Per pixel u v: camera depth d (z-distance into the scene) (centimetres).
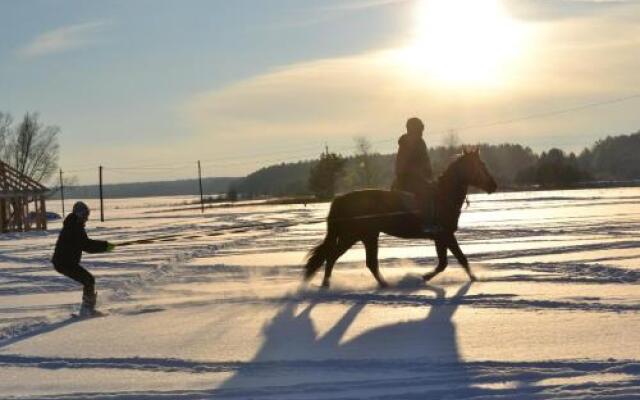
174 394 759
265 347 945
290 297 1327
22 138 9000
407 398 719
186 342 987
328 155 9931
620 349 858
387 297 1278
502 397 709
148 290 1509
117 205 13225
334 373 814
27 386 803
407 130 1445
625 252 1875
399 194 1405
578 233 2567
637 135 17075
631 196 6069
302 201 9175
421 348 904
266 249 2466
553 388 729
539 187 9881
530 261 1730
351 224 1405
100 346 981
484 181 1430
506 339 929
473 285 1380
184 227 4078
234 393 756
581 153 17525
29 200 5238
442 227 1421
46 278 1859
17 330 1118
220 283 1580
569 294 1230
